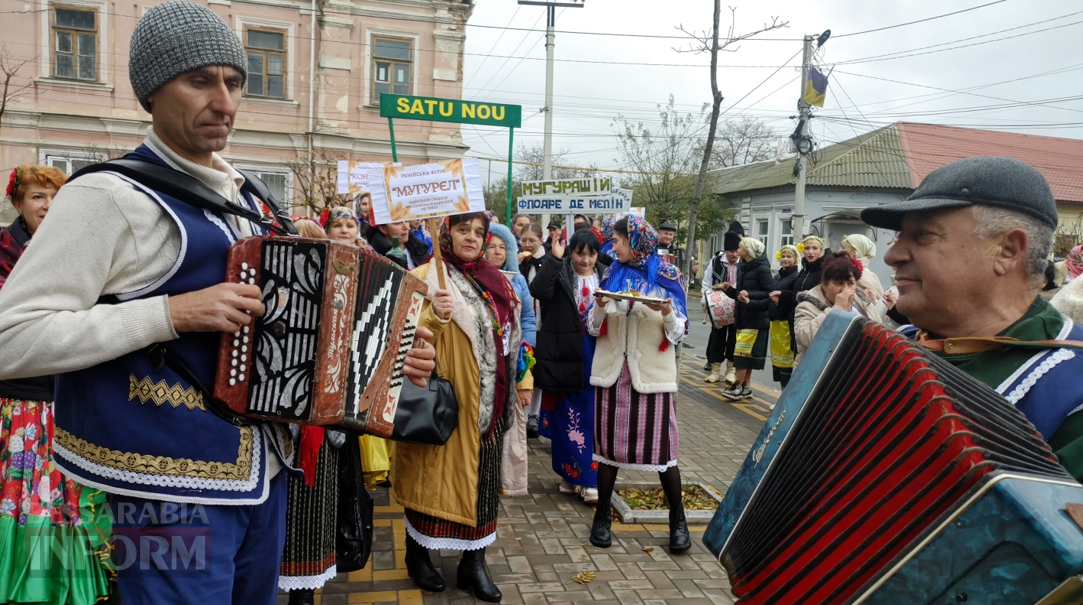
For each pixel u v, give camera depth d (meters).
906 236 1.41
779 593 1.20
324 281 1.49
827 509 1.16
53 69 18.06
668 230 7.25
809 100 15.45
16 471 2.78
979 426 1.00
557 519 4.24
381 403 1.76
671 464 3.77
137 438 1.47
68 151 18.36
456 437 3.05
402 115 6.23
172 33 1.50
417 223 5.13
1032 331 1.29
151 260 1.49
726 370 9.17
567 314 4.42
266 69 19.58
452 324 3.04
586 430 4.46
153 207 1.48
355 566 3.03
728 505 1.46
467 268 3.24
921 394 1.07
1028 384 1.22
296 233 1.91
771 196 26.91
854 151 25.89
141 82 1.53
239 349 1.50
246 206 1.79
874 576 1.02
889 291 5.05
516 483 4.07
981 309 1.35
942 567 0.93
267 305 1.50
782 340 7.42
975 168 1.32
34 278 1.40
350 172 5.65
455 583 3.36
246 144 19.58
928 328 1.44
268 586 1.78
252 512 1.68
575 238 4.95
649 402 3.72
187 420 1.50
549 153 16.19
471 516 3.05
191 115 1.54
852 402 1.22
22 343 1.36
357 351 1.61
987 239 1.31
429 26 20.48
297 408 1.50
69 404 1.52
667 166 27.27
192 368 1.51
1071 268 4.58
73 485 2.87
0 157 17.89
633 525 4.18
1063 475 0.95
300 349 1.49
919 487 1.01
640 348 3.71
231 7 19.11
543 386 4.40
